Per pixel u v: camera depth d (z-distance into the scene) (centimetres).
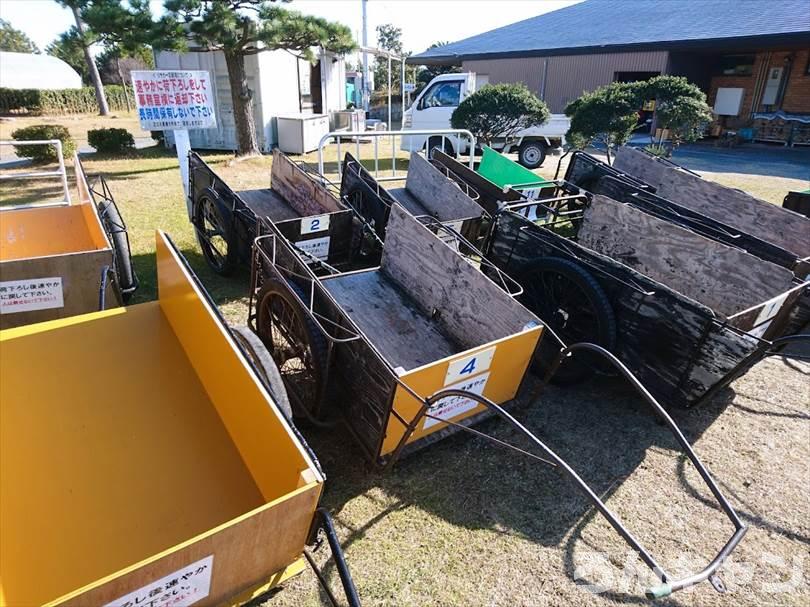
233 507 220
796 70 1702
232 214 460
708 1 2133
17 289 299
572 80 1978
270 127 1272
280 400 251
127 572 134
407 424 252
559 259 374
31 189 839
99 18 805
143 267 523
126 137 1160
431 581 241
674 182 654
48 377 257
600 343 352
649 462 324
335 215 450
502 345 277
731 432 354
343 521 265
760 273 378
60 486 217
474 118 1122
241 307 461
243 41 937
